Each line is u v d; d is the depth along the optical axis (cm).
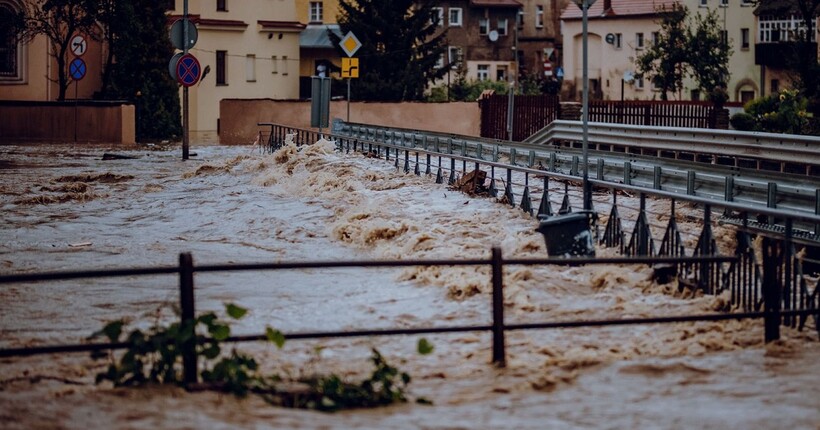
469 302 2461
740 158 4806
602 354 1962
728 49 12731
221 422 1441
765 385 1764
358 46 6944
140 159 6969
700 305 2341
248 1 12738
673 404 1648
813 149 4316
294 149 5816
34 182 5331
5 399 1586
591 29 15825
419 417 1545
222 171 5722
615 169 4312
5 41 9494
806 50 8806
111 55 9631
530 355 1962
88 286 2797
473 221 3572
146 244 3603
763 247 2045
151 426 1409
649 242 2764
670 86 12900
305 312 2416
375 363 1684
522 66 17600
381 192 4419
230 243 3628
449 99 13562
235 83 12662
